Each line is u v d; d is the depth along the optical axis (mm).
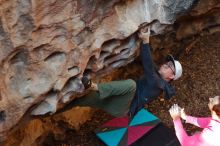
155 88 4035
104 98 3941
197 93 5820
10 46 3049
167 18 4227
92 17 3473
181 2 4184
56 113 4082
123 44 4035
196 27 5461
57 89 3512
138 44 4148
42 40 3213
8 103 3248
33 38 3145
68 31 3342
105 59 4051
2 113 3289
